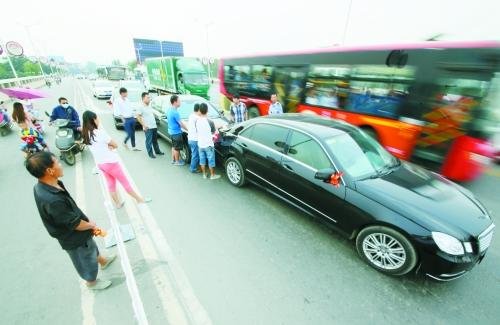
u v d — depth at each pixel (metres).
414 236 2.61
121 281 2.78
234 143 4.87
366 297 2.62
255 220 3.91
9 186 5.08
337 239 3.51
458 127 4.81
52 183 2.13
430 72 5.03
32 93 5.79
